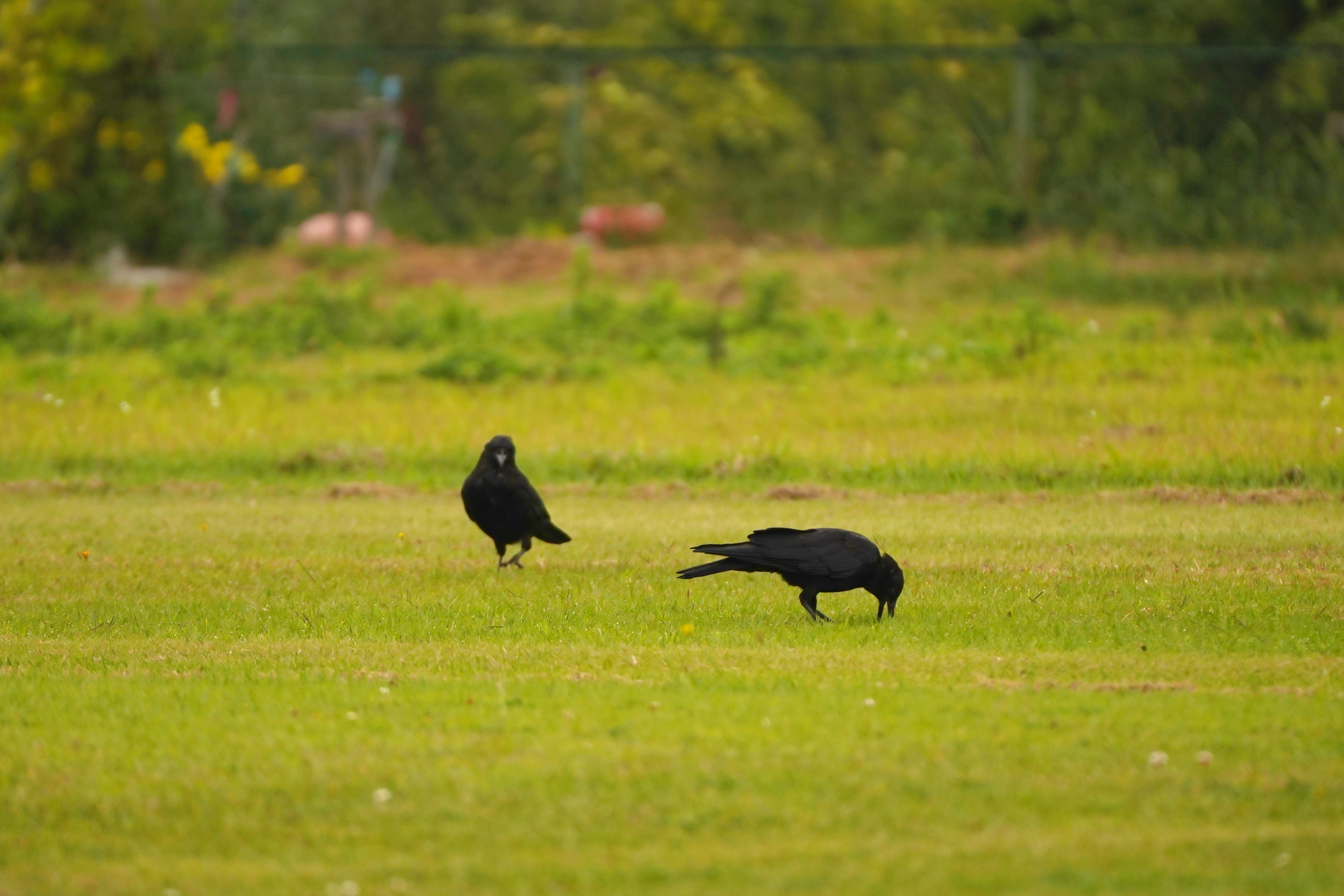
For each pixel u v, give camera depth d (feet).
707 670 76.84
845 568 86.48
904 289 285.64
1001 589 97.66
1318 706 69.15
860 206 371.97
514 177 422.00
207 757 63.16
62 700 71.82
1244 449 150.10
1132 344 219.20
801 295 276.41
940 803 57.31
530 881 50.72
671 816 56.18
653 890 49.93
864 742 64.18
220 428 174.40
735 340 231.91
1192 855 52.42
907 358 211.61
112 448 164.76
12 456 162.61
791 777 59.82
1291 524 123.65
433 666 78.64
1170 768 60.75
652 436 168.25
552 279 310.65
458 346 234.38
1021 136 344.49
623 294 292.81
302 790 59.11
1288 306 240.32
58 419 180.45
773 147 427.33
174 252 358.02
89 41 352.28
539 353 232.32
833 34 452.35
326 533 125.90
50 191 351.67
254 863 52.85
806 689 72.59
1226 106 334.65
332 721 67.92
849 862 51.98
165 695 72.74
